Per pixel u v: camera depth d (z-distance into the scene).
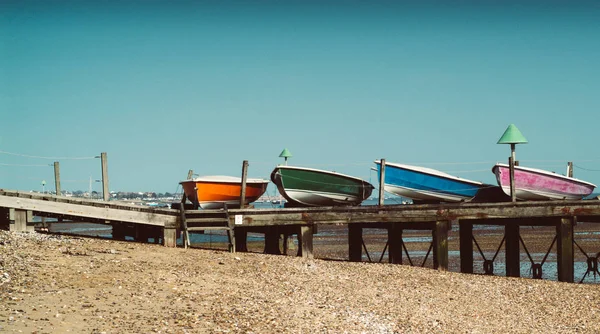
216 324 14.77
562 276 26.61
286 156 35.25
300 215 27.48
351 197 33.34
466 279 25.33
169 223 27.06
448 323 18.06
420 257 43.53
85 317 14.27
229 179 33.56
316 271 23.45
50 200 25.50
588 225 76.00
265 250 32.53
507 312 20.39
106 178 27.14
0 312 13.85
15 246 21.41
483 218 27.11
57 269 18.61
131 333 13.45
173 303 16.34
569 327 18.91
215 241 51.34
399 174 32.59
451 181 32.47
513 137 27.73
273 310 16.81
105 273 18.84
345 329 15.84
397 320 17.59
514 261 30.95
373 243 54.47
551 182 31.81
